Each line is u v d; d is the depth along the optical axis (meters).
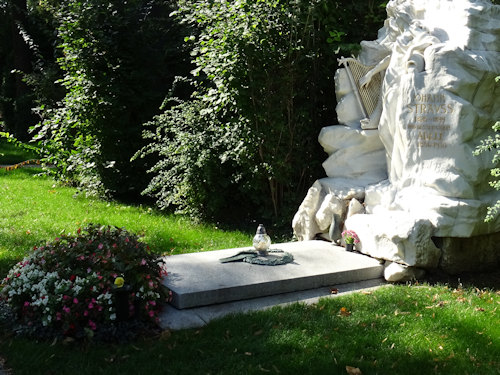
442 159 6.75
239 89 8.61
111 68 11.41
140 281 5.10
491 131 6.90
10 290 5.09
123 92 11.25
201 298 5.59
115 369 4.27
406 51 7.40
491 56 6.85
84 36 11.33
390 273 6.49
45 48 20.27
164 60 12.00
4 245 7.86
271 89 9.00
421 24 7.42
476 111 6.65
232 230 9.30
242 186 9.44
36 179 13.87
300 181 9.30
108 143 11.42
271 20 8.87
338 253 7.16
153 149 10.08
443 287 6.22
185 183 9.49
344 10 9.22
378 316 5.32
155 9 12.60
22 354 4.49
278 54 8.79
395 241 6.48
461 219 6.49
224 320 5.20
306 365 4.34
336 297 5.87
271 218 9.51
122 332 4.82
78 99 11.13
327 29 8.87
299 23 8.61
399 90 7.31
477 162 6.63
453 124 6.65
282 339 4.78
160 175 10.04
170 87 11.98
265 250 6.82
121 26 11.39
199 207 9.76
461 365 4.40
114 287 4.82
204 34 9.31
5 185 12.83
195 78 11.64
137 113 11.59
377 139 8.08
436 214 6.54
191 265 6.48
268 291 5.96
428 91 6.89
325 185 8.24
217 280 5.92
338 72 8.37
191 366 4.34
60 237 5.58
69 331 4.83
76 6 11.34
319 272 6.30
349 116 8.31
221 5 8.90
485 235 6.94
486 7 7.06
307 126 9.11
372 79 8.13
